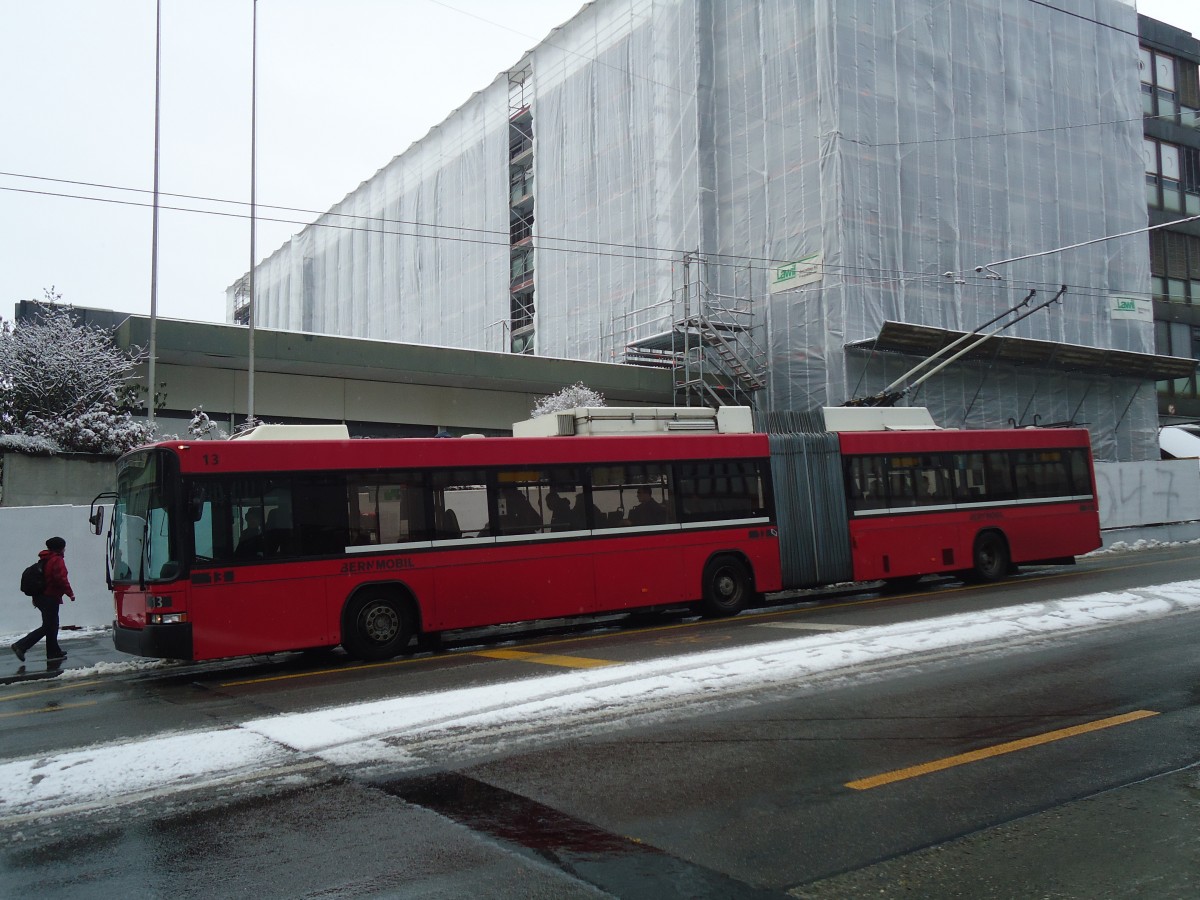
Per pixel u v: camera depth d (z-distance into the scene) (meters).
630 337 38.25
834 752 6.38
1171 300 44.09
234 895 4.36
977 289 34.56
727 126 35.75
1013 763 6.03
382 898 4.27
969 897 4.12
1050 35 37.75
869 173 32.12
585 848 4.81
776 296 33.66
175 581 11.04
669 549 14.37
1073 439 19.05
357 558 12.05
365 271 59.88
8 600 16.17
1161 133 44.56
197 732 7.71
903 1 33.56
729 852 4.70
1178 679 8.25
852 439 16.58
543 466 13.59
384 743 6.88
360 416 31.64
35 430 20.91
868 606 14.70
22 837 5.20
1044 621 11.09
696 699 7.92
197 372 28.67
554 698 8.02
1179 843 4.66
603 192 40.72
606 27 41.00
